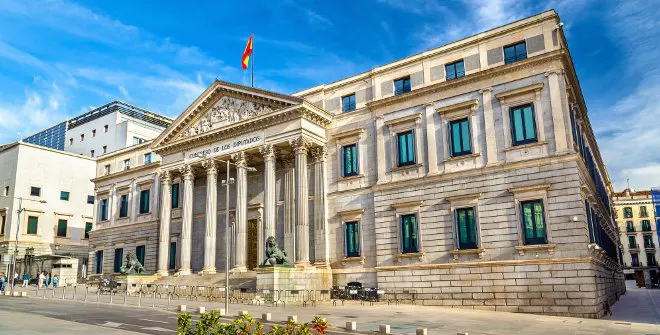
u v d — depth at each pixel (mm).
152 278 55469
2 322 26453
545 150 38250
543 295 36281
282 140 48812
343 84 50875
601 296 37312
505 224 38844
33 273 71438
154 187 67500
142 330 24984
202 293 45719
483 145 41125
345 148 49594
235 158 52312
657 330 27578
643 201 126438
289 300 41000
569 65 40500
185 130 58312
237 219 50688
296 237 46781
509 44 41875
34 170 85625
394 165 45438
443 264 40938
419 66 46281
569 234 36062
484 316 33625
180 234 60812
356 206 47469
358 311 35344
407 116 45281
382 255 44562
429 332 25594
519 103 40000
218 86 54688
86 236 90875
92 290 56500
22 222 81750
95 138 102500
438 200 42438
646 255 123812
